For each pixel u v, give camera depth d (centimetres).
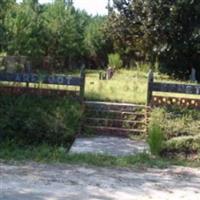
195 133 1542
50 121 1569
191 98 1709
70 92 1731
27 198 913
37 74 1742
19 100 1672
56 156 1315
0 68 2520
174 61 3253
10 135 1529
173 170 1250
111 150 1438
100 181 1077
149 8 3166
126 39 3559
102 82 2255
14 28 3800
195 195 1016
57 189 987
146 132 1622
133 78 2777
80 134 1622
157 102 1705
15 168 1162
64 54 5134
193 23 3094
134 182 1091
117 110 1719
